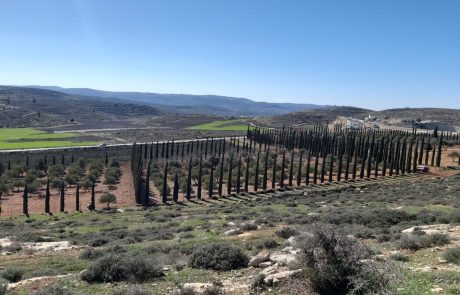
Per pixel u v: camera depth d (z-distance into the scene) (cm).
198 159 12144
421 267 1352
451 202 3747
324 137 11912
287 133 15175
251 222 3334
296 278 1228
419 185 6744
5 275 1798
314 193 7175
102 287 1436
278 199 6706
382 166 9619
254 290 1235
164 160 12444
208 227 3503
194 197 8125
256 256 1708
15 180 9575
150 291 1335
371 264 1096
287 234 2453
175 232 3409
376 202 4662
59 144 16712
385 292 999
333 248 1137
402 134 13988
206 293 1240
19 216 6662
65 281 1531
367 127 19962
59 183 9125
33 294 1321
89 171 10994
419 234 1969
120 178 10831
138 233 3544
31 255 2633
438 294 1034
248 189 8531
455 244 1697
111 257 1602
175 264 1761
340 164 8712
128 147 15662
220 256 1683
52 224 5388
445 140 12250
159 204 7669
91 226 4631
